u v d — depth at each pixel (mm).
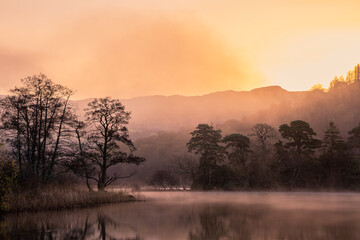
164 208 37656
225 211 34719
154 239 19594
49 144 43594
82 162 45844
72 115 46000
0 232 21234
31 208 31750
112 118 49438
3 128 39375
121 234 21094
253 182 91750
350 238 19422
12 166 30359
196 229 23078
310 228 23156
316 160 90500
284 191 86312
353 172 84875
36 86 42781
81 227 23406
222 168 95438
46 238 19469
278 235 20594
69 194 36781
